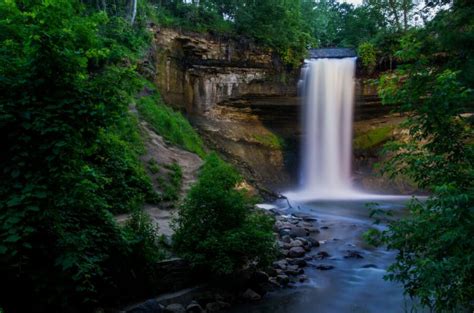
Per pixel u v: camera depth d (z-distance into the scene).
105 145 6.94
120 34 18.55
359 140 24.83
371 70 23.81
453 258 3.71
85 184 5.19
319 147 25.17
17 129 4.73
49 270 5.24
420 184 4.66
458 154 4.38
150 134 16.81
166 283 7.59
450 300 3.86
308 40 26.53
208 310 7.25
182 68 23.38
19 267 4.82
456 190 3.83
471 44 7.77
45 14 4.89
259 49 24.23
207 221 7.99
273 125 26.62
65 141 4.72
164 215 11.42
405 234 4.46
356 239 12.40
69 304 5.82
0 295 5.15
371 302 7.81
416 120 4.63
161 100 20.44
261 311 7.36
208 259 7.70
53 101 4.82
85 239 5.47
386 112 24.72
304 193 23.25
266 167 23.84
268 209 16.25
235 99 24.39
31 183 4.65
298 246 11.01
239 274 8.10
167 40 22.17
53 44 4.82
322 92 25.09
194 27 22.97
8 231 4.47
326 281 8.93
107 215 6.82
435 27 8.50
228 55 23.75
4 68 4.92
